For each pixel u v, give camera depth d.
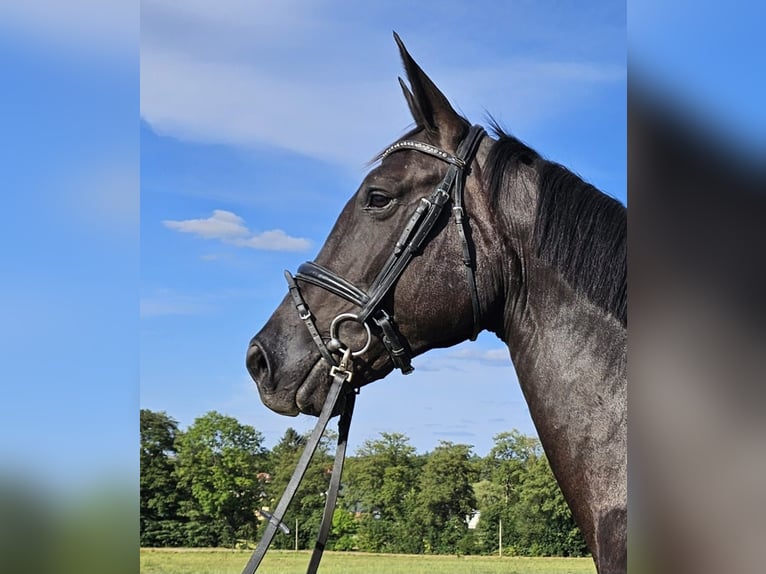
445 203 2.16
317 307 2.19
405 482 41.50
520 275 2.14
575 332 2.03
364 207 2.22
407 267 2.15
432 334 2.19
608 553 1.87
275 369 2.19
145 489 38.69
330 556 37.94
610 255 2.01
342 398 2.22
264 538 1.95
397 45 2.25
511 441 41.03
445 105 2.25
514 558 39.44
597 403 1.96
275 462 39.16
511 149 2.20
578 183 2.11
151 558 35.97
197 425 39.75
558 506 39.88
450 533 40.88
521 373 2.14
